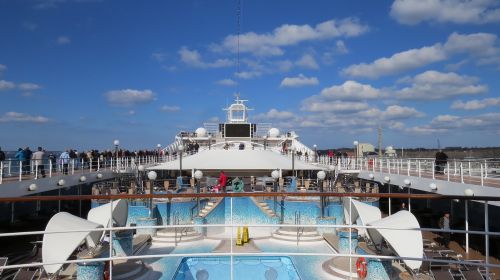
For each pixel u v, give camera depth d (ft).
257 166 86.43
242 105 120.37
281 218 70.23
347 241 47.42
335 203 67.87
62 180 70.44
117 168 96.32
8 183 54.19
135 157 109.60
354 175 97.25
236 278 49.47
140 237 61.00
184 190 75.46
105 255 38.34
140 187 75.82
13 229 65.46
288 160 93.61
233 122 119.65
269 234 66.18
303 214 69.00
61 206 91.25
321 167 91.91
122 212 46.06
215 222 69.56
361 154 163.63
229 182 85.81
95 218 43.14
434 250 47.39
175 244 59.72
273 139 125.39
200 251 55.26
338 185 75.46
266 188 75.46
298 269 45.93
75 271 41.50
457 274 41.39
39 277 39.32
